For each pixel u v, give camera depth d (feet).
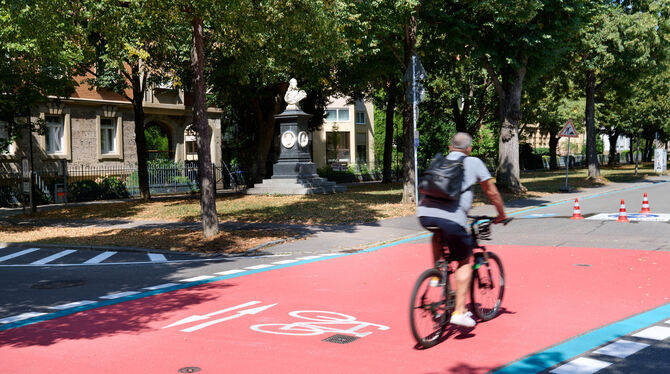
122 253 42.52
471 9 66.90
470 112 132.16
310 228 50.57
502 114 79.46
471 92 124.06
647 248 35.78
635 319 19.60
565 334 18.07
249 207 68.74
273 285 27.73
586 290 24.40
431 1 63.46
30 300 26.35
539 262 31.76
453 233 16.94
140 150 85.71
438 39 73.77
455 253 17.38
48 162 94.32
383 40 67.92
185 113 118.01
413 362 15.76
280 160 89.97
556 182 107.34
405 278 28.50
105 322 21.53
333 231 48.42
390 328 19.35
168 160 113.39
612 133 197.77
